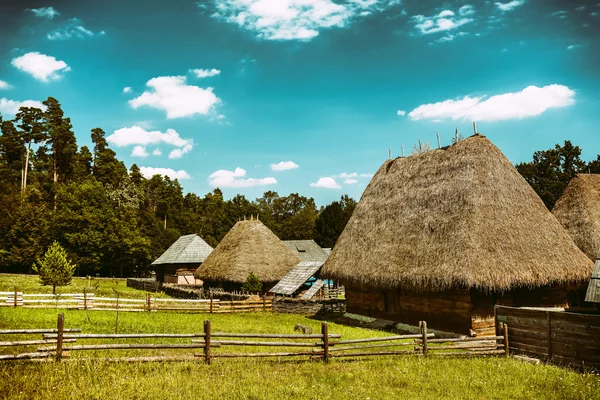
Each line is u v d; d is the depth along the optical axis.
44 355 11.24
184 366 11.68
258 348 15.02
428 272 19.03
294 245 69.62
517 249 18.66
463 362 13.12
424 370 12.16
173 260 54.12
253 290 34.28
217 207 117.25
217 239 102.81
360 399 9.62
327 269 26.55
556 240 19.80
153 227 80.75
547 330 13.17
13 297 24.66
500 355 14.27
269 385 10.41
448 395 10.05
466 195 20.38
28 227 59.34
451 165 22.45
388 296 24.33
